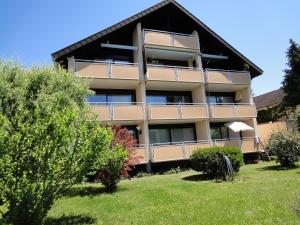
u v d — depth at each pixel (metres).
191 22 24.22
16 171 5.89
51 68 15.25
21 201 5.82
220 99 26.23
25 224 6.02
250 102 25.05
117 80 19.95
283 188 10.33
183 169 20.30
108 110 18.73
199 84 22.94
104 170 12.11
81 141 6.96
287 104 33.44
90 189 12.93
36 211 6.05
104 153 7.77
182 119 21.34
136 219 7.67
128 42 22.11
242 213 7.30
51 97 13.09
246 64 25.92
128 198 10.58
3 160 5.76
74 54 19.59
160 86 22.44
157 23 23.50
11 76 14.12
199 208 8.23
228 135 25.45
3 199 5.78
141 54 21.12
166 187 12.23
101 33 19.83
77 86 15.16
